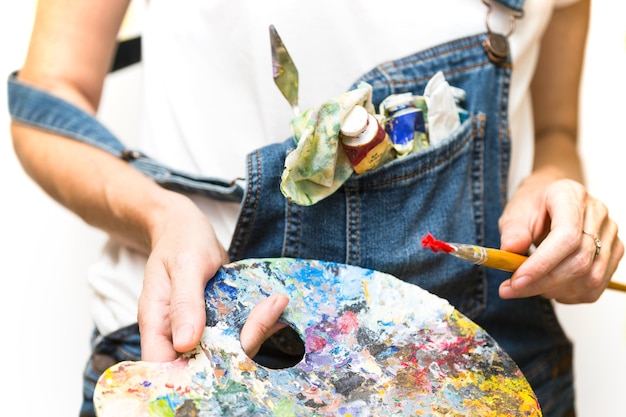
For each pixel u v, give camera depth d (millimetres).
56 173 923
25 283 1256
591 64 1519
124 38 1274
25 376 1232
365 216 812
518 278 750
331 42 870
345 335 700
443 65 875
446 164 834
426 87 822
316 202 755
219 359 645
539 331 975
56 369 1242
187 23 917
